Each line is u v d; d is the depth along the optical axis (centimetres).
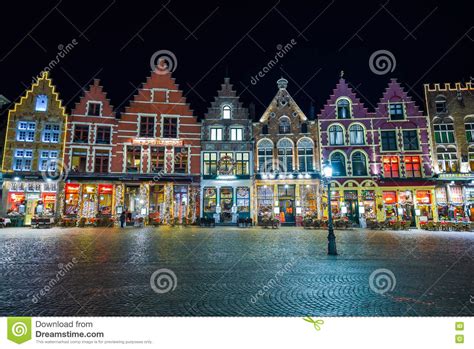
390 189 3250
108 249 1427
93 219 3061
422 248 1507
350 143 3406
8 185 3100
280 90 3575
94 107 3403
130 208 3334
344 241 1814
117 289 771
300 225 3253
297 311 632
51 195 3164
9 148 3175
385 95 3478
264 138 3484
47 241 1712
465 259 1197
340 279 873
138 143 3422
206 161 3475
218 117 3544
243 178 3378
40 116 3284
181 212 3366
